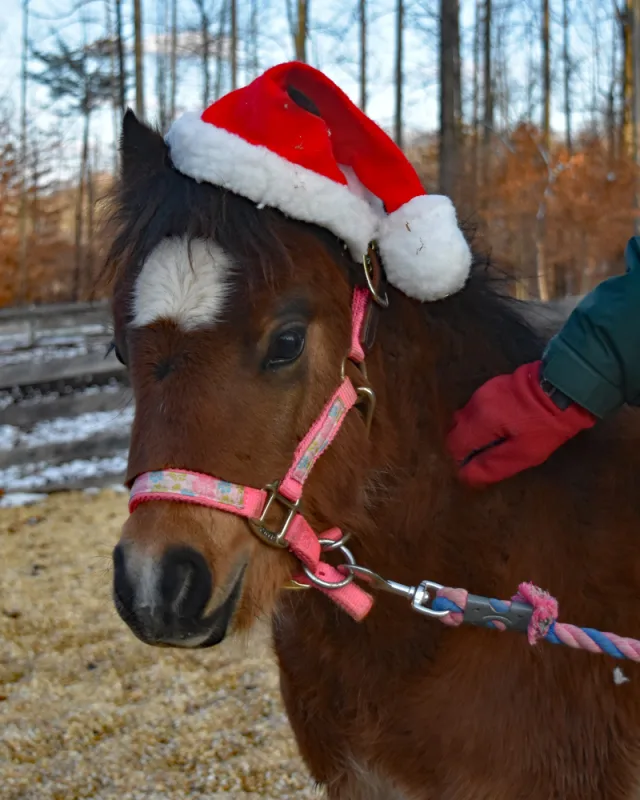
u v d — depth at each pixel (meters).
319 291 1.38
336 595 1.42
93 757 2.86
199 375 1.27
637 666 1.50
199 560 1.26
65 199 20.36
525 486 1.57
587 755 1.49
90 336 8.66
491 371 1.64
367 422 1.47
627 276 1.45
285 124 1.38
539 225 9.56
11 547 5.02
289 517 1.37
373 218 1.52
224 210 1.34
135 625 1.24
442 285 1.55
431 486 1.55
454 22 7.70
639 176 9.93
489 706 1.50
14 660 3.59
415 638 1.54
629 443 1.62
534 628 1.37
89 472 6.56
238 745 2.92
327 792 1.78
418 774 1.57
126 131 1.57
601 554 1.53
